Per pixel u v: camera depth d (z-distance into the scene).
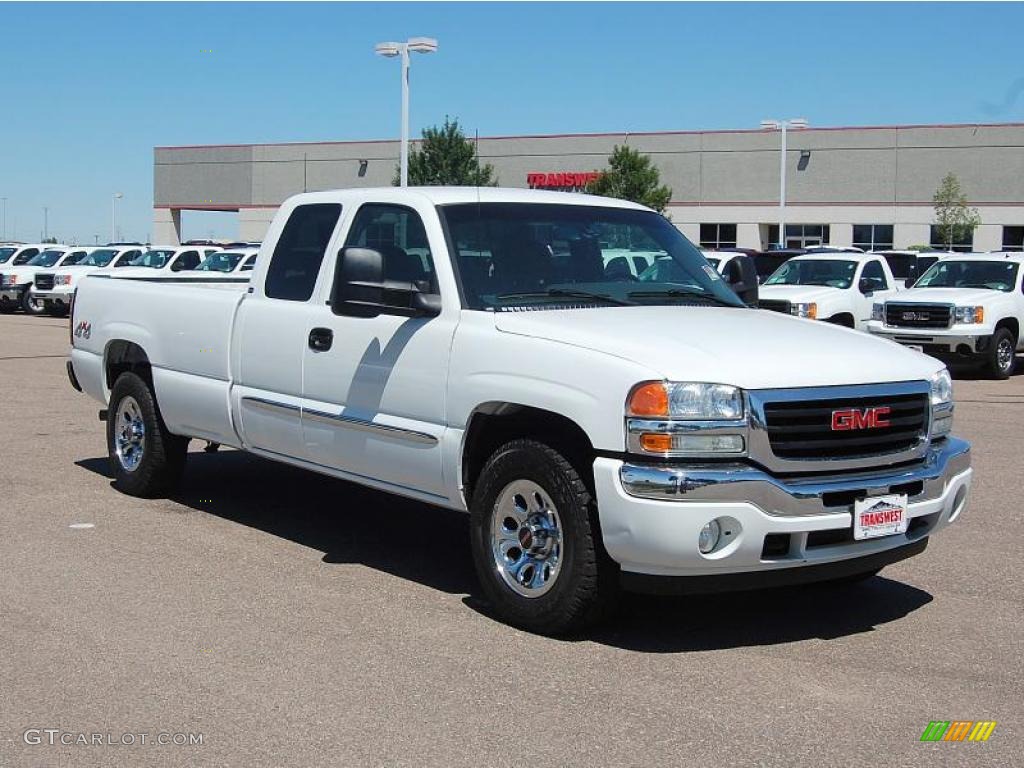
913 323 18.94
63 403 13.70
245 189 65.31
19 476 9.41
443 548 7.44
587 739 4.54
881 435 5.64
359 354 6.60
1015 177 51.25
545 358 5.63
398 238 6.68
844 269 20.31
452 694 4.98
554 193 7.20
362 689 5.02
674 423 5.20
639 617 6.12
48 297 30.42
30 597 6.23
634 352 5.41
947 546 7.64
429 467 6.23
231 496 8.80
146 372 8.65
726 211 56.22
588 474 5.55
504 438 6.14
